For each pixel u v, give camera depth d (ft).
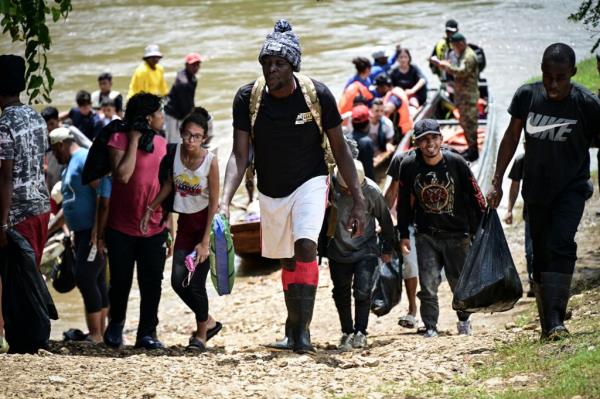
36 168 58.85
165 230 66.08
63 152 71.00
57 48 240.73
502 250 54.24
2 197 56.80
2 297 57.52
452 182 63.72
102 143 64.13
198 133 61.26
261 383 47.67
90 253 70.03
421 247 66.33
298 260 53.06
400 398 43.98
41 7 65.36
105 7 284.61
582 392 41.24
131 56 230.48
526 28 229.66
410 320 73.51
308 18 258.78
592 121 50.57
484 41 221.66
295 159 53.06
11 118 57.11
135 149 63.77
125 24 263.70
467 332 66.18
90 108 128.47
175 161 62.64
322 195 53.47
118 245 64.69
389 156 132.46
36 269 58.13
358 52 220.84
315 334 79.41
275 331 82.64
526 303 76.64
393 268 67.56
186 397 44.93
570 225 50.83
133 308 98.68
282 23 52.21
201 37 245.65
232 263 53.21
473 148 127.44
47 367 50.78
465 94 125.49
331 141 53.57
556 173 51.37
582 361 45.16
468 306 54.24
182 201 62.75
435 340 59.06
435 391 44.78
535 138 51.31
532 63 199.31
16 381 47.42
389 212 65.62
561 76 49.47
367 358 54.29
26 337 57.98
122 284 65.31
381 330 78.23
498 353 51.47
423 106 145.79
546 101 50.90
